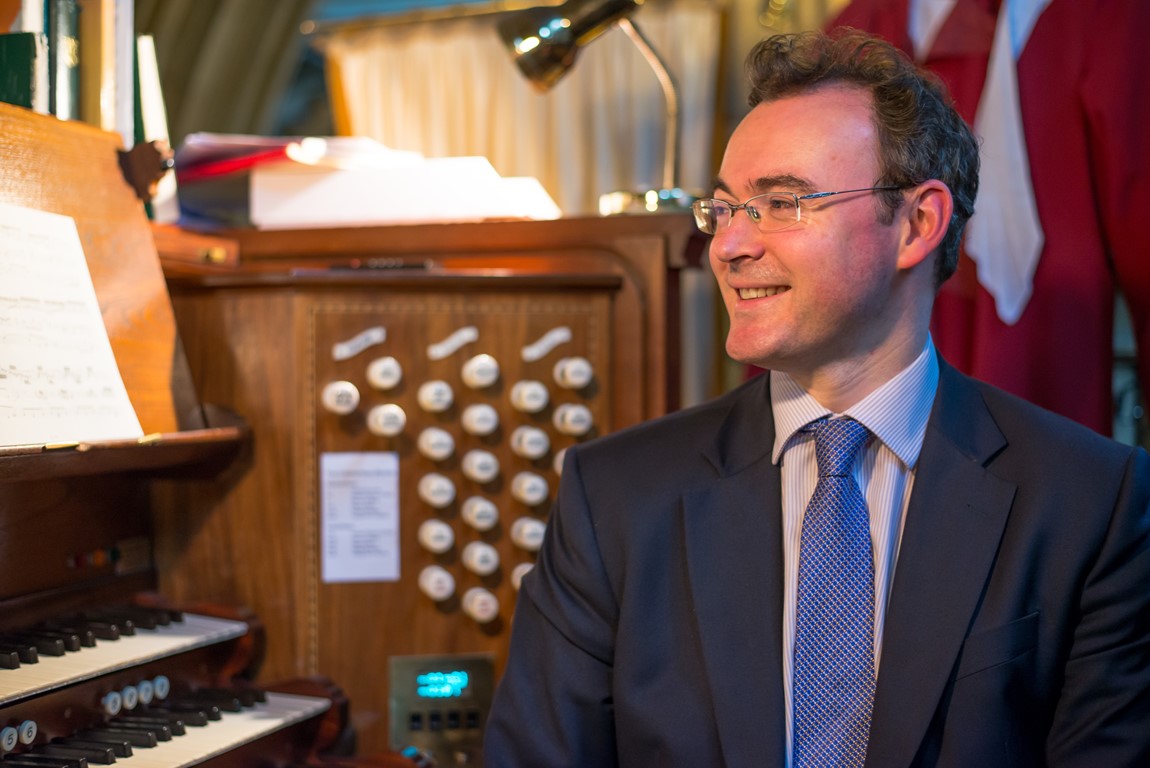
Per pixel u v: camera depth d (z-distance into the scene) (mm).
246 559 1904
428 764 1837
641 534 1359
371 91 3721
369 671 1927
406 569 1949
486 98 3617
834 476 1306
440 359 1973
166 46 3459
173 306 1950
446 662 1958
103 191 1674
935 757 1210
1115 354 2531
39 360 1433
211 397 1923
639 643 1325
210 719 1642
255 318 1907
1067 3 2275
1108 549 1247
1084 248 2273
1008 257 2291
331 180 2262
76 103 1823
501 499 2012
